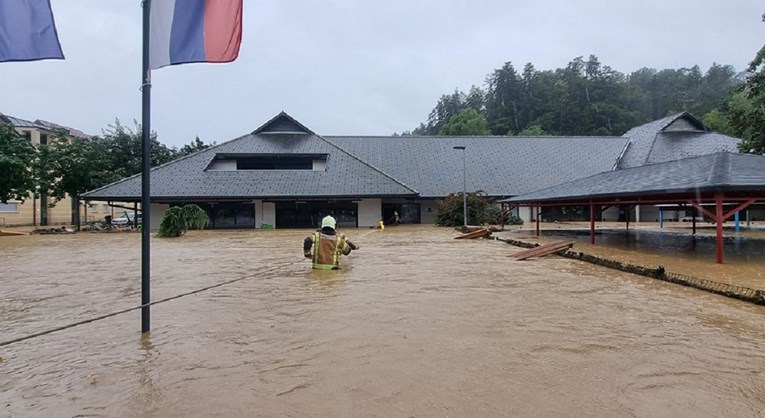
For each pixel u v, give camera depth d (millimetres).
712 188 10781
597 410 3004
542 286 7926
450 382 3512
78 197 32875
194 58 5586
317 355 4195
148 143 5395
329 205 35469
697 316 5711
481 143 47781
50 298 7250
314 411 3021
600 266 10648
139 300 6984
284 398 3236
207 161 38344
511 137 49062
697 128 47062
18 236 26344
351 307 6203
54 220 44719
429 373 3713
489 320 5480
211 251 15414
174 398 3258
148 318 5121
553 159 44844
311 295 7121
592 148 46875
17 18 5785
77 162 34656
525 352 4254
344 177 36375
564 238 20172
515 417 2906
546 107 90312
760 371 3742
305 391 3359
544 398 3201
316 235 10219
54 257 14047
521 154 45750
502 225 28234
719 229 11062
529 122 91500
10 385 3555
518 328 5113
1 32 5773
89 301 6973
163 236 23547
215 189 34219
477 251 14453
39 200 43375
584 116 86000
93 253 15359
